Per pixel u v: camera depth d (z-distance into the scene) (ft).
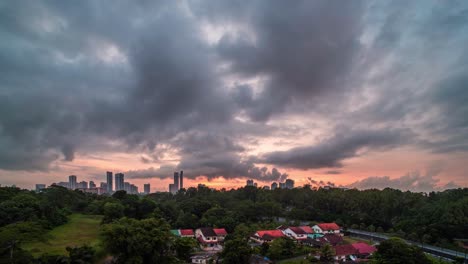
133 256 189.88
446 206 364.17
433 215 366.84
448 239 320.91
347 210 477.77
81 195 458.91
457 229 326.44
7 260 176.45
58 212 325.01
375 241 337.93
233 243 221.66
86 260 190.39
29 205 293.23
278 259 254.27
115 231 193.26
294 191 588.50
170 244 224.53
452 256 262.06
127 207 375.04
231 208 473.26
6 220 259.19
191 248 251.39
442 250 285.64
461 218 332.39
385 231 397.80
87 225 315.78
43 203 307.37
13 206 278.26
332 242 307.17
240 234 332.19
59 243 245.86
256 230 368.07
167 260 212.02
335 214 462.60
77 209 394.32
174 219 399.24
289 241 272.51
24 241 227.61
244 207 447.42
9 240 193.98
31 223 253.65
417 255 211.00
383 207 442.91
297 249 272.51
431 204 410.72
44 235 255.29
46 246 233.14
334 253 249.34
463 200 361.30
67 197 401.49
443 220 343.26
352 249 263.70
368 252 263.29
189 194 616.39
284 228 370.94
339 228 384.06
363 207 464.24
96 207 385.70
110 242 189.98
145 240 197.06
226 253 220.84
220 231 344.08
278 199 578.25
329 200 497.46
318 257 256.11
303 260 246.47
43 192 406.21
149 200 407.23
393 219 436.35
